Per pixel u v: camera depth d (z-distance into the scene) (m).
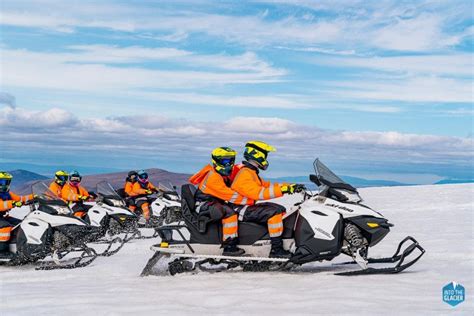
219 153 7.55
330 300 5.41
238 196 7.54
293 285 6.37
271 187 7.38
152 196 17.45
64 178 13.14
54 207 9.48
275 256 7.47
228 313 5.02
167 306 5.40
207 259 7.90
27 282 7.64
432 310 4.87
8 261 9.47
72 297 5.98
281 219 7.49
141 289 6.44
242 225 7.60
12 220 9.73
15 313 5.34
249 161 7.65
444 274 6.74
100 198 13.95
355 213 7.21
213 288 6.33
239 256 7.53
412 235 10.86
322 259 7.33
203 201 7.73
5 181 9.50
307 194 7.68
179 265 7.80
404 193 23.75
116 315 5.07
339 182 7.44
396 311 4.87
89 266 9.15
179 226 7.79
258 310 5.12
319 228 7.27
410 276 6.71
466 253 8.32
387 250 9.16
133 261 9.52
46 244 9.17
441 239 10.08
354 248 7.20
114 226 13.81
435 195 21.94
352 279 6.64
